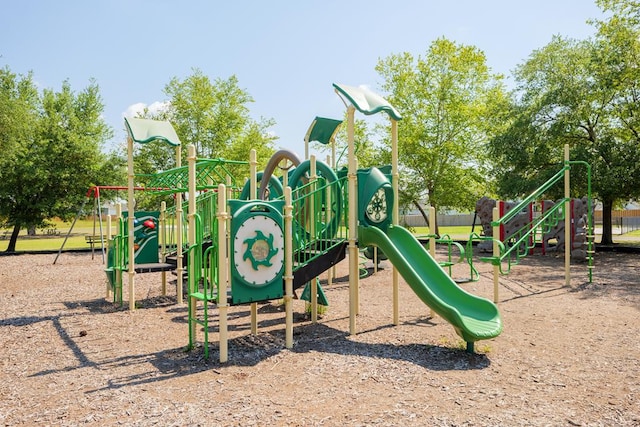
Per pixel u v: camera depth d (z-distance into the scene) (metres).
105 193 25.86
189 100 25.70
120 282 9.04
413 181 24.00
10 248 24.17
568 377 4.68
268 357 5.47
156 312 8.40
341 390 4.35
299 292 10.45
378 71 24.61
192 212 6.50
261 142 25.73
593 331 6.55
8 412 3.96
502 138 20.06
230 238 5.47
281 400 4.12
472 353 5.50
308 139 9.81
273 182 9.19
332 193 7.45
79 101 29.47
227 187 10.83
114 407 4.01
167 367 5.16
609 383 4.50
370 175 6.87
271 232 5.77
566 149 10.71
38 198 24.97
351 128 6.60
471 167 23.67
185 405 4.02
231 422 3.67
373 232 6.59
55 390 4.48
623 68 17.09
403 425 3.56
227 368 5.08
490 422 3.61
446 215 53.69
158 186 9.88
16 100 22.12
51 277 13.53
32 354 5.79
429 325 7.01
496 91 23.45
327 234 7.19
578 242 15.61
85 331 6.84
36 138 24.83
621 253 17.86
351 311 6.58
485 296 9.59
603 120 19.36
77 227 56.88
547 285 10.80
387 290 10.54
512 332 6.55
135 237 9.74
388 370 4.91
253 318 6.60
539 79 20.08
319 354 5.56
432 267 6.56
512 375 4.75
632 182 16.92
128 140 8.70
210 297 5.59
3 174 23.25
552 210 10.93
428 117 23.22
